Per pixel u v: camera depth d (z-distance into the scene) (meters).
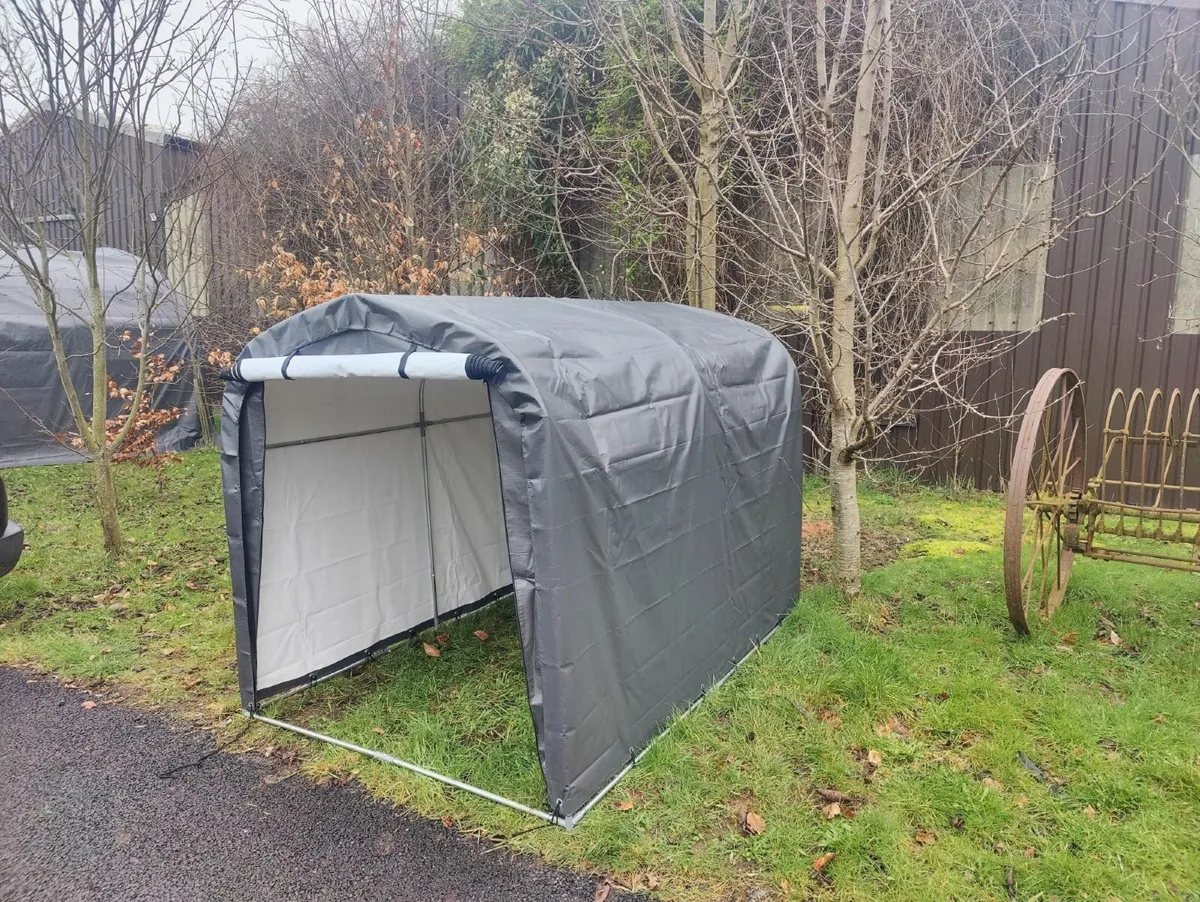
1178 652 4.11
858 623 4.52
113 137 5.11
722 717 3.51
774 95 7.00
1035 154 6.43
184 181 6.07
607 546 2.88
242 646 3.61
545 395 2.64
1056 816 2.82
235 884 2.57
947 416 7.65
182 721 3.65
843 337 4.71
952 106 5.23
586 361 3.03
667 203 6.41
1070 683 3.81
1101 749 3.24
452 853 2.71
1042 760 3.19
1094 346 6.98
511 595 5.24
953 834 2.75
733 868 2.60
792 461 4.65
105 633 4.61
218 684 4.00
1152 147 6.59
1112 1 6.42
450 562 4.78
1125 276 6.80
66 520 6.87
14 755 3.37
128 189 10.46
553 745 2.71
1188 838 2.70
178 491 7.91
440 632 4.61
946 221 5.93
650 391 3.31
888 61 4.57
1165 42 6.08
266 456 3.62
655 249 7.24
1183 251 6.59
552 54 7.73
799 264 5.77
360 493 4.15
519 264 8.45
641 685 3.14
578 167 7.84
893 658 3.96
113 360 9.41
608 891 2.51
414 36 8.05
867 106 4.50
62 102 4.97
